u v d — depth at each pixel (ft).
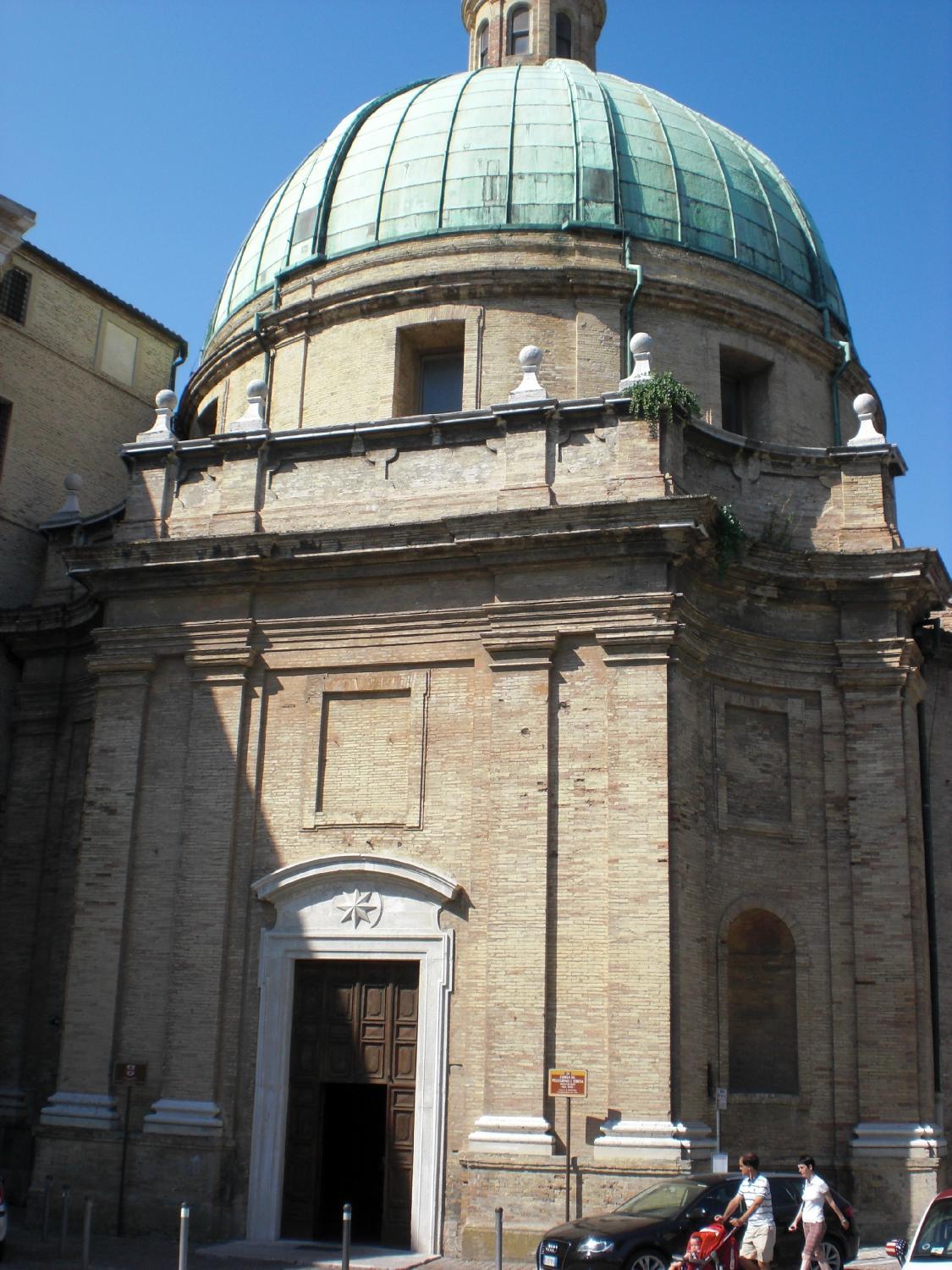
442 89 109.81
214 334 112.98
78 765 92.38
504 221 99.14
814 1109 76.84
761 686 81.66
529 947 72.08
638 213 100.12
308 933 77.15
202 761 80.89
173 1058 76.69
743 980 78.64
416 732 78.18
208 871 79.05
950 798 92.63
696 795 76.48
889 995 77.56
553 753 74.84
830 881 80.12
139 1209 74.69
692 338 97.35
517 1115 70.08
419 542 79.20
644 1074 69.00
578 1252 57.26
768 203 107.34
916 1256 45.75
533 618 76.48
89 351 112.47
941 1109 81.30
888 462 85.35
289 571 82.07
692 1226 58.75
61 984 88.28
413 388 98.94
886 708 81.61
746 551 80.84
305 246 104.63
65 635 95.14
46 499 106.11
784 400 100.42
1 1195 64.49
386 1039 75.31
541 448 79.25
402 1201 72.95
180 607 84.02
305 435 83.97
